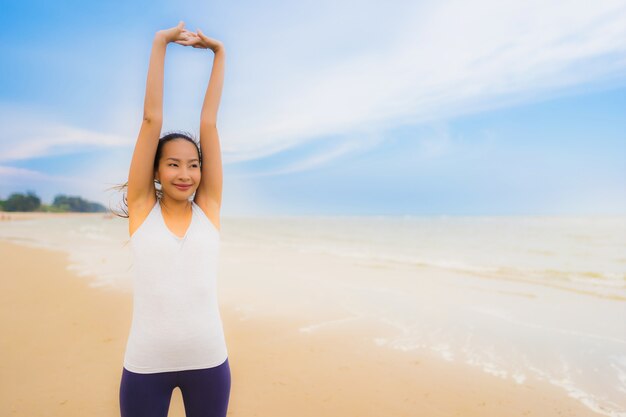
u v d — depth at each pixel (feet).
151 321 6.21
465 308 22.74
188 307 6.32
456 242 62.69
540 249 51.16
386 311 22.12
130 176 6.66
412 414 11.57
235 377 13.80
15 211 325.62
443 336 18.15
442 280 30.83
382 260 42.04
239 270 34.91
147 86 6.67
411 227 114.83
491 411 11.82
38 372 13.97
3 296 24.58
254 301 24.20
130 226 6.62
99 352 15.81
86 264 37.11
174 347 6.21
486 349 16.65
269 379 13.67
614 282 30.32
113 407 11.69
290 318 20.76
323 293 26.30
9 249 49.83
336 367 14.74
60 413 11.32
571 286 28.76
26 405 11.75
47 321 19.67
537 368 14.89
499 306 23.26
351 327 19.35
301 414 11.42
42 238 69.05
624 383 13.75
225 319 20.58
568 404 12.34
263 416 11.27
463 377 14.06
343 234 83.71
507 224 124.06
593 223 116.78
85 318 20.16
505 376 14.19
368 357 15.72
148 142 6.59
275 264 38.65
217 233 7.03
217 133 7.45
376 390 13.00
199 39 7.42
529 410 11.95
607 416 11.68
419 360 15.49
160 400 6.35
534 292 26.94
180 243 6.43
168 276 6.28
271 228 110.42
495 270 35.53
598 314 21.58
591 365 15.14
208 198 7.29
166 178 6.59
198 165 6.87
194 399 6.66
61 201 360.07
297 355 15.84
